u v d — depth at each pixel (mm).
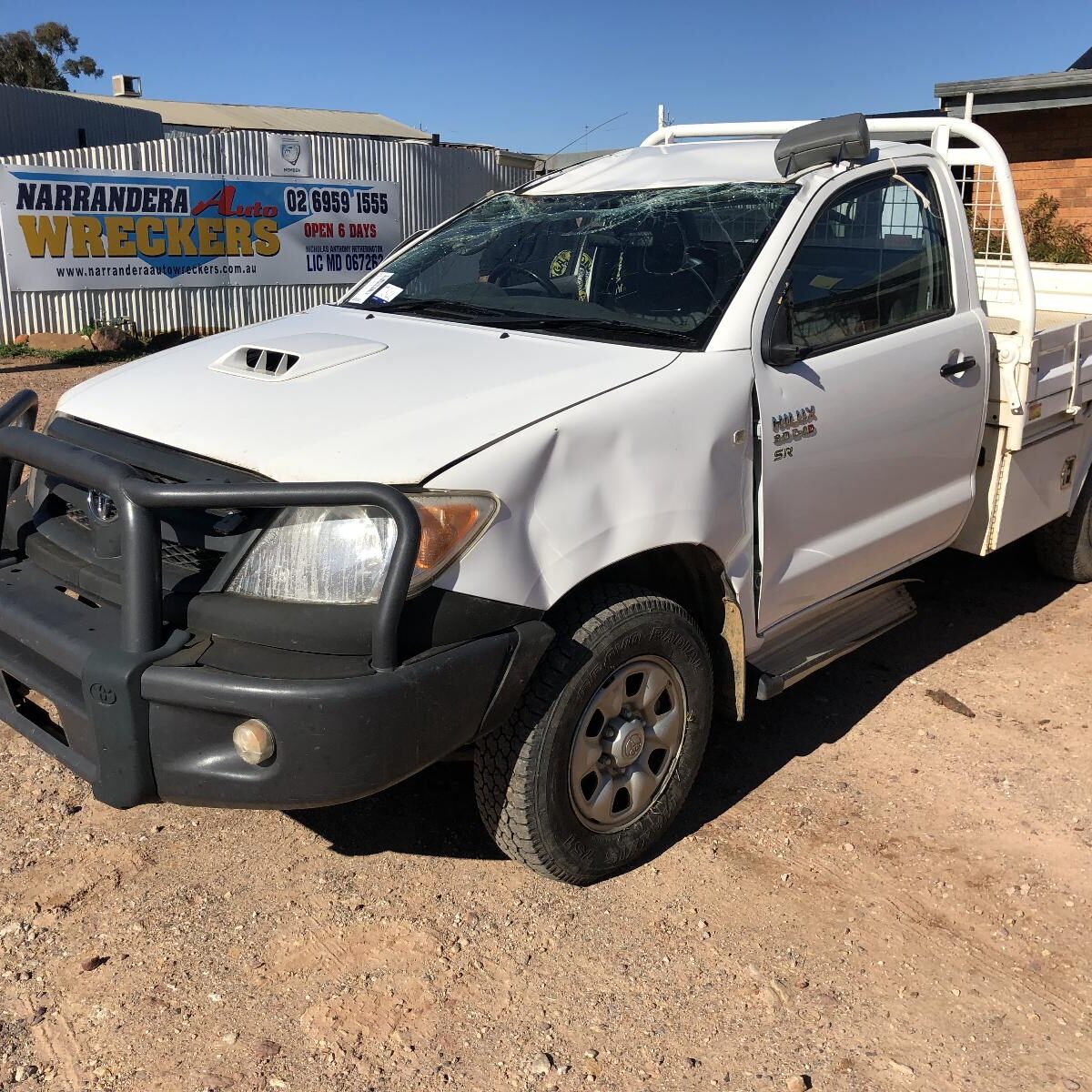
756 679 3594
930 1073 2629
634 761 3250
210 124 34156
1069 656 4945
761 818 3658
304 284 16922
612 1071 2602
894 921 3168
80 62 46438
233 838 3449
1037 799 3809
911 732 4258
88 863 3283
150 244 15164
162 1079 2514
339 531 2621
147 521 2572
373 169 17578
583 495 2914
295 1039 2645
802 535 3645
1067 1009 2852
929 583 5824
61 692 2734
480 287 4086
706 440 3176
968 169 6188
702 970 2945
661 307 3564
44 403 10055
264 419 2945
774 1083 2582
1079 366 4840
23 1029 2641
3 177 13766
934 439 4133
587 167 4660
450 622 2662
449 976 2885
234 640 2629
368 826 3539
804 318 3611
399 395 3020
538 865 3121
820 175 3760
